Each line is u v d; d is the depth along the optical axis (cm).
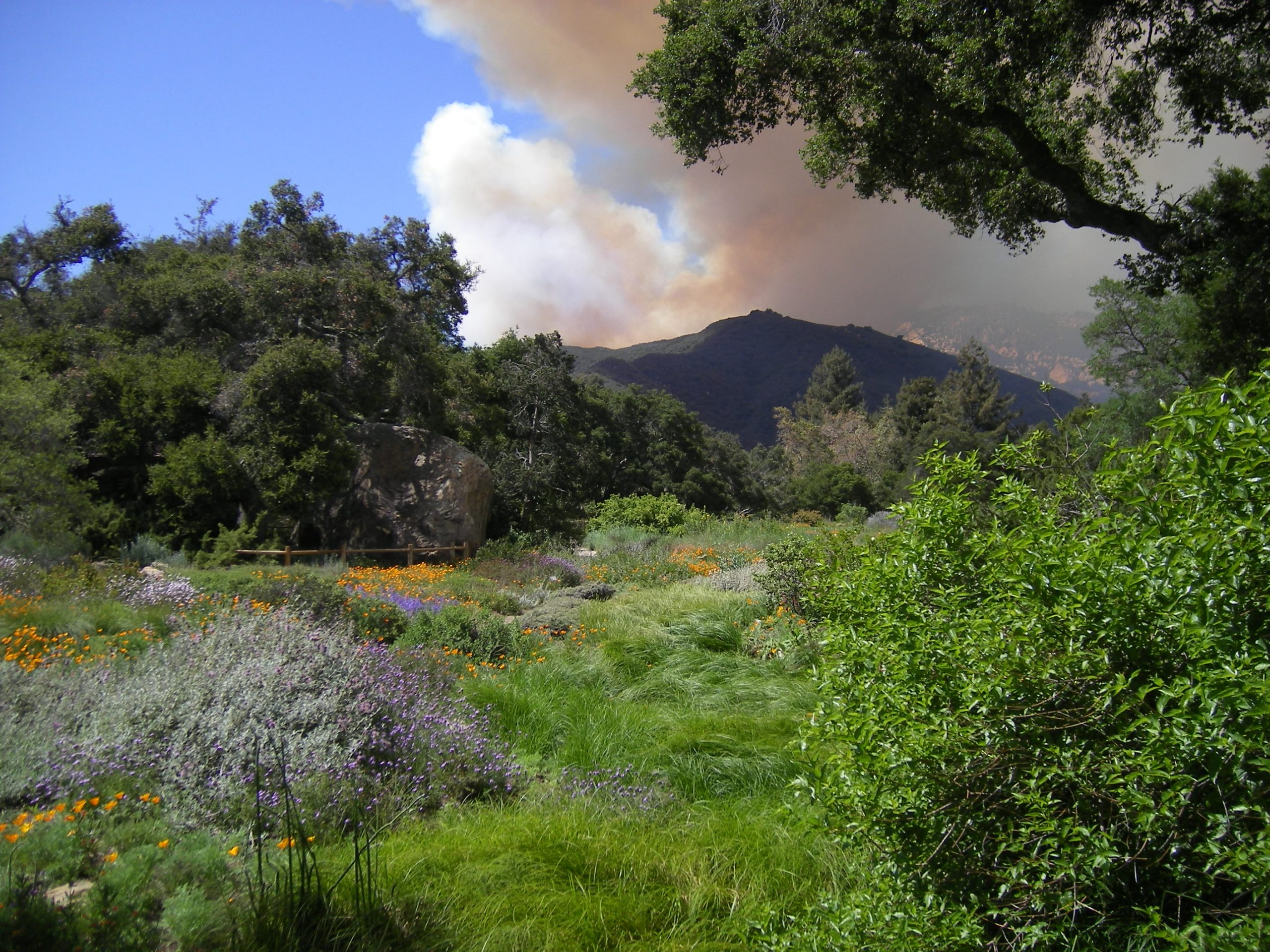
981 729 223
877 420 7269
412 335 2359
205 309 2238
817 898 303
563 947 288
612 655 740
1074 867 208
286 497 1900
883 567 285
